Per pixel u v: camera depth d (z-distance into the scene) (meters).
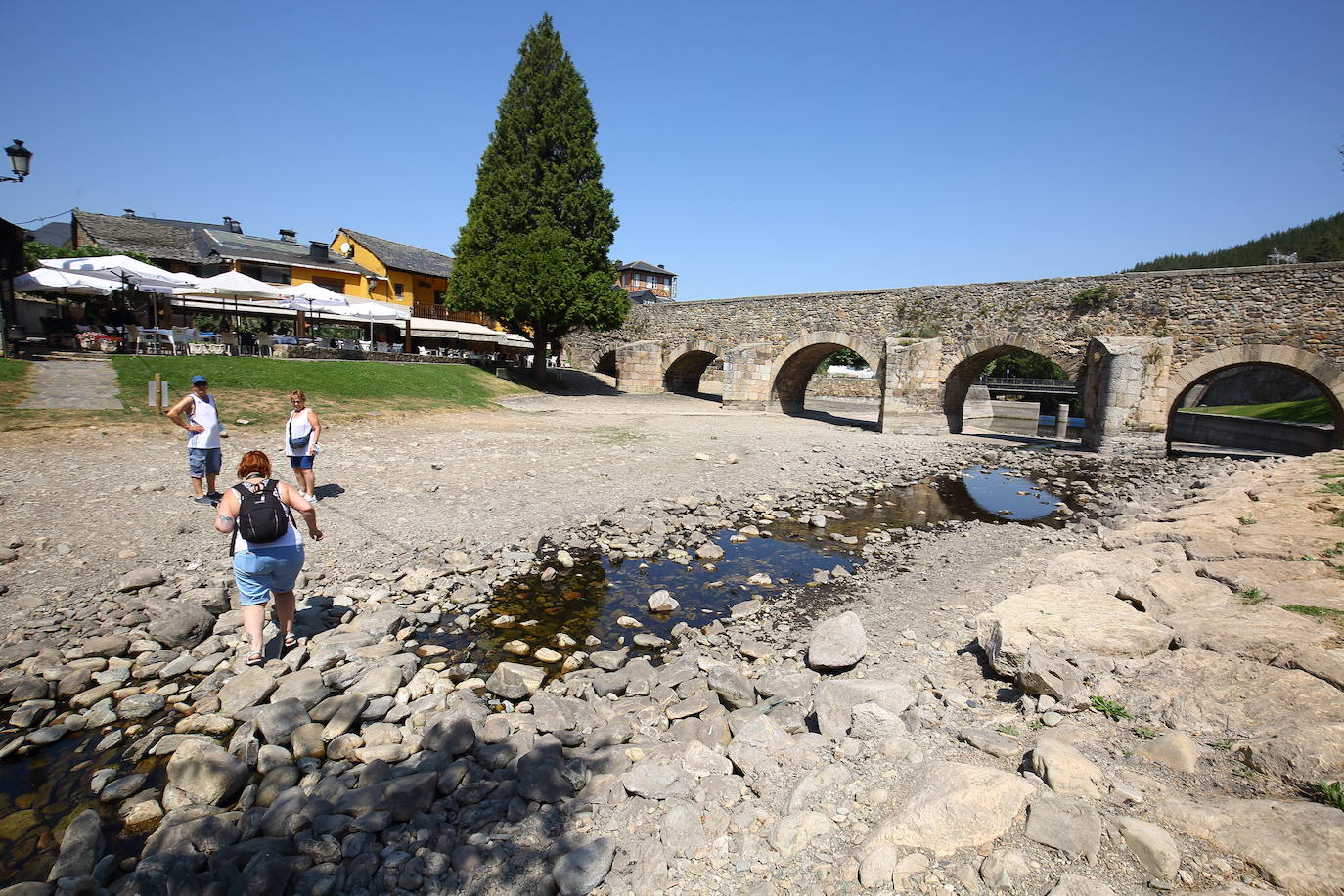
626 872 3.15
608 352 42.12
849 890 2.75
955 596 8.08
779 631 7.07
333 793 3.91
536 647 6.56
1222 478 14.92
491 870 3.21
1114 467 21.05
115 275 22.33
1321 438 26.73
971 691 4.88
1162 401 23.59
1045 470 20.34
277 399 18.19
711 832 3.35
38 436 12.18
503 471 13.75
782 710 4.87
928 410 28.27
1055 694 4.16
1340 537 7.20
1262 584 5.77
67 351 20.33
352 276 39.25
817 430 26.22
